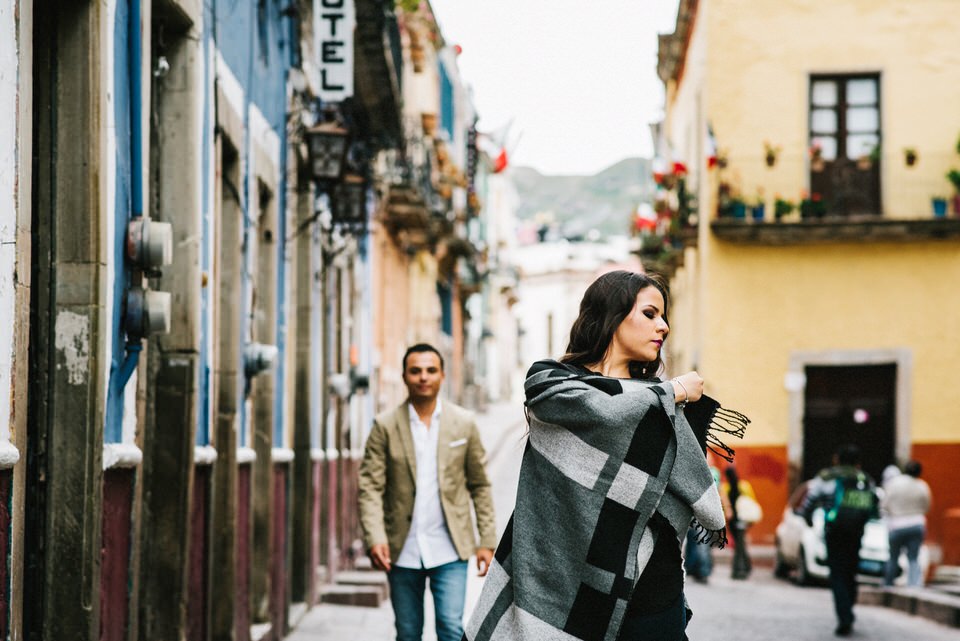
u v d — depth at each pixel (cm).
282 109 1189
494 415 5709
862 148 2395
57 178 532
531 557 366
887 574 1750
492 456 3688
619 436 362
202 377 800
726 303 2392
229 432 916
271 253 1128
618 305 392
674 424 366
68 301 531
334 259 1645
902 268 2378
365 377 1802
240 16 948
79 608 523
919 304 2372
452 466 751
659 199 2931
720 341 2389
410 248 2989
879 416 2377
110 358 577
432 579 748
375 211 2269
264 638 1042
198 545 805
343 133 1260
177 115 747
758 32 2403
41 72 532
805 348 2381
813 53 2395
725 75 2406
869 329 2375
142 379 665
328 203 1488
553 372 378
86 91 533
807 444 2380
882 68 2384
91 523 528
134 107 617
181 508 725
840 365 2378
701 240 2461
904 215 2373
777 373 2378
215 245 849
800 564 1828
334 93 1344
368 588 1452
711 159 2397
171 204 742
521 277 8275
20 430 446
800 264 2391
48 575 522
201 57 768
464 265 4628
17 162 438
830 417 2384
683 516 369
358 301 2011
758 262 2394
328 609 1359
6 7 426
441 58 3622
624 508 361
